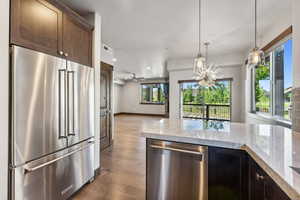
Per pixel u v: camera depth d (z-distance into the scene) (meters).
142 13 2.73
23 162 1.51
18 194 1.48
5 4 1.39
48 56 1.75
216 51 5.04
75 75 2.15
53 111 1.81
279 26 2.93
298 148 1.24
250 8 2.59
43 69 1.70
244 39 3.97
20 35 1.50
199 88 6.62
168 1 2.39
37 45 1.66
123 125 7.45
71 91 2.07
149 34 3.63
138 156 3.62
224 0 2.38
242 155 1.38
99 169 2.80
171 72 6.77
